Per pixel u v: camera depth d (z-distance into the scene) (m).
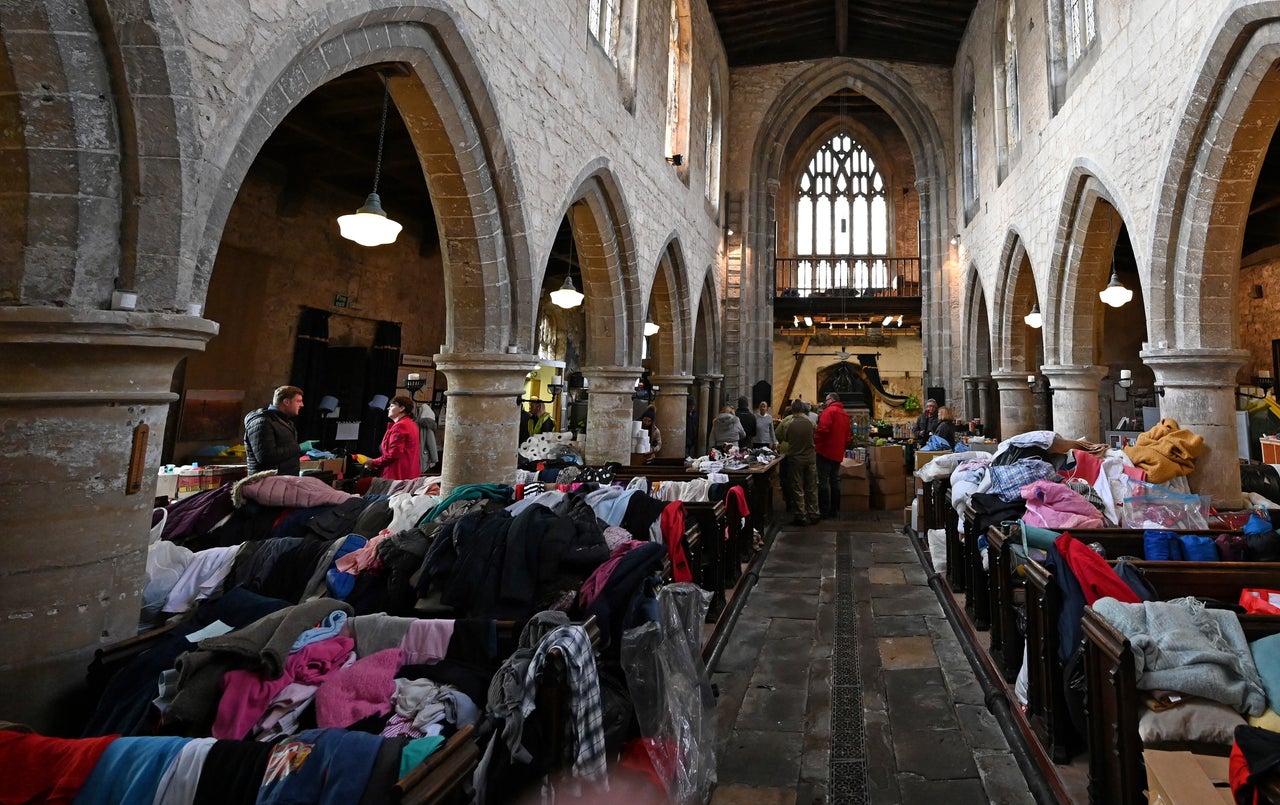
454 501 3.73
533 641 2.22
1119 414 13.22
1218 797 1.61
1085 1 6.94
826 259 18.62
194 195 2.35
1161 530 3.69
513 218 4.89
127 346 2.18
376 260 9.45
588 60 6.38
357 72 5.66
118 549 2.26
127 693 2.03
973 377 12.10
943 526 6.25
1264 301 10.55
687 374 10.76
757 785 2.70
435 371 10.56
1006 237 9.61
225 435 7.23
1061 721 2.66
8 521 2.02
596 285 7.52
